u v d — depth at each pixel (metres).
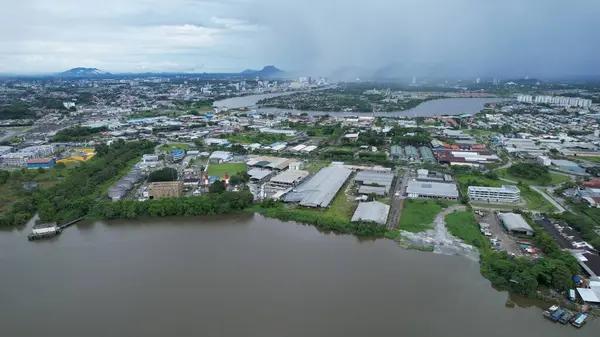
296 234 123.69
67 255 110.94
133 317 82.06
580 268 96.56
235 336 75.44
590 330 78.12
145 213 140.00
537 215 131.00
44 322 81.06
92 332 77.75
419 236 118.25
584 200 144.12
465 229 120.56
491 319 81.31
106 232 127.00
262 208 144.12
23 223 134.75
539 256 103.75
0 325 80.50
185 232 126.19
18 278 98.56
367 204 139.25
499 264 95.38
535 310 84.81
